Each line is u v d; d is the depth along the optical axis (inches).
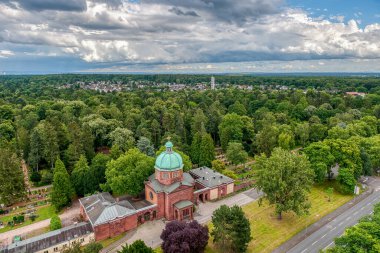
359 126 5128.0
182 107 7219.5
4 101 7377.0
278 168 2775.6
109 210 2664.9
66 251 1963.6
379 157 3937.0
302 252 2417.6
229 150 4286.4
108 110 5792.3
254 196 3469.5
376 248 1734.7
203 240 2245.3
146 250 1932.8
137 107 6820.9
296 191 2699.3
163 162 2920.8
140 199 3235.7
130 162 3176.7
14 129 5187.0
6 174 3164.4
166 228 2311.8
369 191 3599.9
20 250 2297.0
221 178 3560.5
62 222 2903.5
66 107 6220.5
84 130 4212.6
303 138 5270.7
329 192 3307.1
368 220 2135.8
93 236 2556.6
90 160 4099.4
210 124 5600.4
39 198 3447.3
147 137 4690.0
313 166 3604.8
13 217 2910.9
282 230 2738.7
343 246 1948.8
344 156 3609.7
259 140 4771.2
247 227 2313.0
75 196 3491.6
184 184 2938.0
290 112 6879.9
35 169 4143.7
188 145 4849.9
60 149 4205.2
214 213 2373.3
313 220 2913.4
